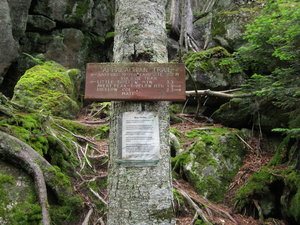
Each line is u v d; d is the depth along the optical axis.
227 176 5.10
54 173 3.45
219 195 4.80
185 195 4.27
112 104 2.49
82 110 7.26
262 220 4.30
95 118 6.63
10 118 3.85
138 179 2.22
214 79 7.40
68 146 4.38
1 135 3.30
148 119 2.30
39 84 6.23
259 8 8.76
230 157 5.43
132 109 2.32
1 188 3.00
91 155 4.70
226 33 8.60
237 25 8.46
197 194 4.74
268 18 5.25
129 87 2.27
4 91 8.47
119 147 2.28
